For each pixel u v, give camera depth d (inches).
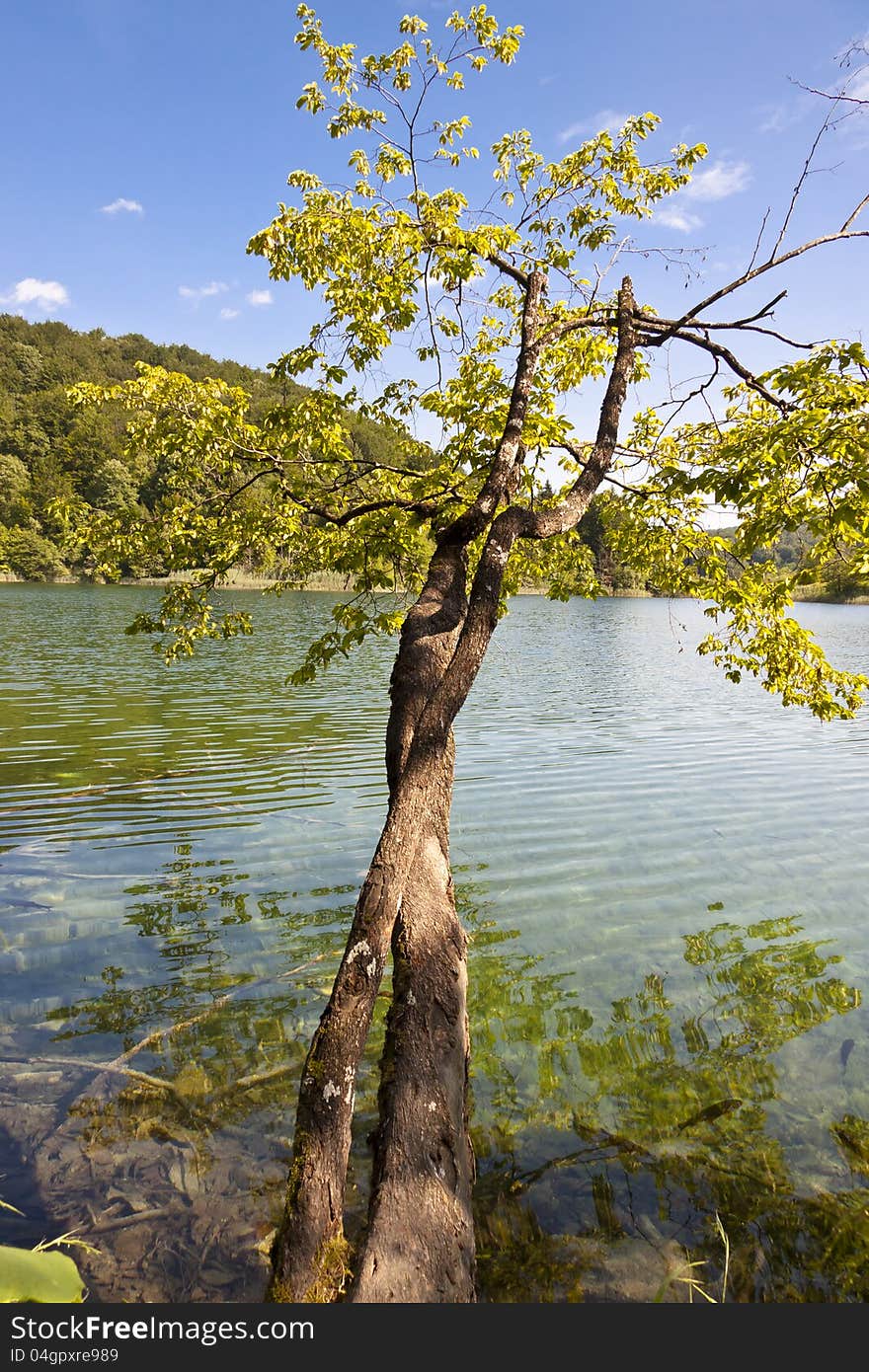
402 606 306.5
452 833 363.6
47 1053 191.3
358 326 213.0
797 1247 137.9
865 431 148.8
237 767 475.5
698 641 1515.7
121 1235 135.9
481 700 770.2
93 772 460.1
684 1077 188.2
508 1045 200.8
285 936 257.0
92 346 7209.6
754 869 323.6
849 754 539.2
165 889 294.2
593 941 259.6
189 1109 171.0
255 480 267.3
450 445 281.9
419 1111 113.3
